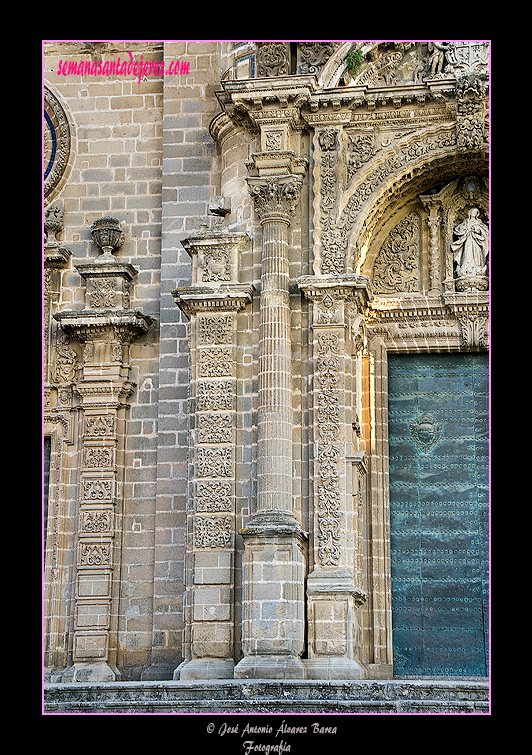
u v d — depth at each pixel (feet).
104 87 104.12
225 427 88.43
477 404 94.17
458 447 93.71
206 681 74.54
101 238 99.66
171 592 91.71
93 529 94.63
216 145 99.04
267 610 81.46
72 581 95.14
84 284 100.63
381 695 69.36
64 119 103.71
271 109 90.99
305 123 91.76
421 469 93.71
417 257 94.94
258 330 89.71
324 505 85.15
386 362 94.89
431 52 91.97
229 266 90.79
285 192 89.51
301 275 89.92
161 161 102.06
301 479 86.48
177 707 67.05
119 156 102.63
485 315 93.45
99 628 92.58
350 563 84.48
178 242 98.02
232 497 87.15
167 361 95.96
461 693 68.44
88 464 95.91
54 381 98.94
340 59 91.40
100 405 96.68
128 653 92.99
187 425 94.43
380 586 90.53
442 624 90.89
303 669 80.48
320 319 88.12
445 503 92.84
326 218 89.97
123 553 94.89
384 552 91.25
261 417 86.43
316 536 84.74
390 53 92.68
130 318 96.58
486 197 94.27
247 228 91.97
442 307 93.76
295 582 82.17
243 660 81.10
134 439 96.73
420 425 94.38
